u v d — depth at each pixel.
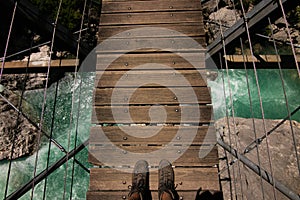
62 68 4.42
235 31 3.53
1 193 5.74
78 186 5.82
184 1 3.96
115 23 3.87
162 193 2.60
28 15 3.28
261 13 3.14
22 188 2.56
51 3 8.26
